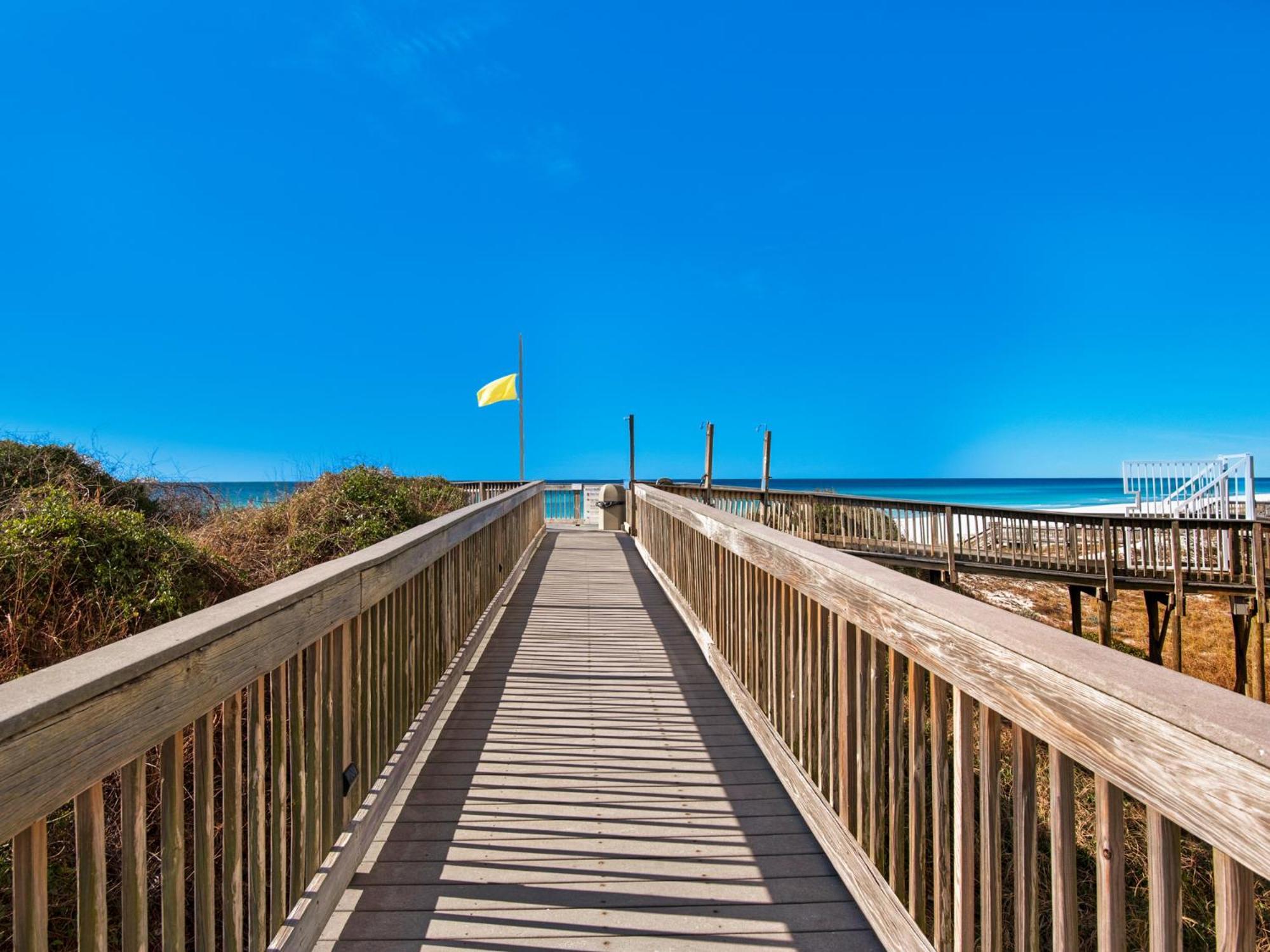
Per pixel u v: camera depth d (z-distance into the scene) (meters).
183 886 1.35
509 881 2.24
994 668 1.36
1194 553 10.77
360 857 2.29
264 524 6.59
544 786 2.90
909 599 1.73
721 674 4.03
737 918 2.07
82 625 3.53
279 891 1.74
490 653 4.83
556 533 13.24
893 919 1.83
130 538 3.96
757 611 3.35
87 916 1.10
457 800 2.77
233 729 1.54
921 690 1.74
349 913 2.07
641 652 4.84
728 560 4.04
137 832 1.23
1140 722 1.00
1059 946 1.21
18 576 3.41
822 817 2.38
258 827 1.62
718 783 2.93
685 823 2.60
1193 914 4.01
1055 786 1.23
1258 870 0.80
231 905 1.54
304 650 1.88
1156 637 11.44
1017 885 1.33
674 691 4.06
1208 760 0.88
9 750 0.90
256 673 1.59
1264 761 0.80
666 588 6.72
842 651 2.23
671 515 6.51
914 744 1.75
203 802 1.41
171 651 1.25
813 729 2.56
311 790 1.96
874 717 2.04
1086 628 13.70
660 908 2.11
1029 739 1.32
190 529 6.57
